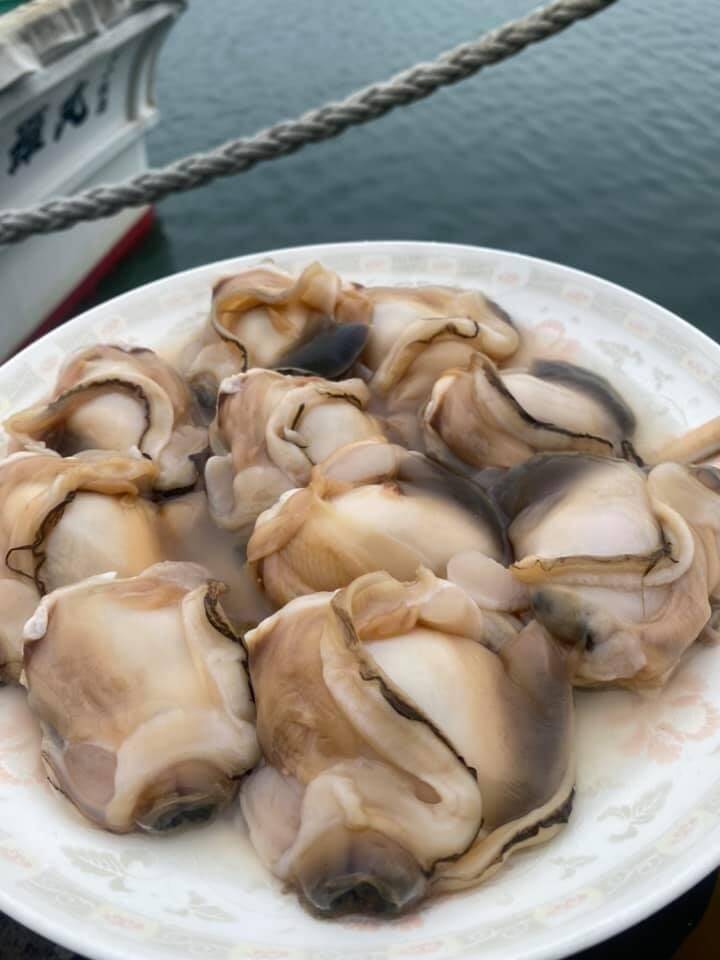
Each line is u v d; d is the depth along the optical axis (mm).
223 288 428
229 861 288
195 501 382
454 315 433
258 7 1050
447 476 363
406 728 272
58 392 412
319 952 260
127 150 762
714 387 411
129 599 312
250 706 299
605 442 380
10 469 355
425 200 771
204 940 264
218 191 809
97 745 288
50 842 288
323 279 419
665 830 280
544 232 726
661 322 437
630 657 308
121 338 466
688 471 342
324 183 804
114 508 352
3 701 329
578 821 291
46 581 338
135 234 782
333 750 280
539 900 268
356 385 397
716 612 329
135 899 275
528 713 300
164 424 393
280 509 340
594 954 351
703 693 315
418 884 269
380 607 300
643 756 305
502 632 320
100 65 662
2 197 635
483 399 375
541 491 351
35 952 362
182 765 288
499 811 283
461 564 329
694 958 362
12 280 676
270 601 343
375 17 1017
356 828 270
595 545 323
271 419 367
